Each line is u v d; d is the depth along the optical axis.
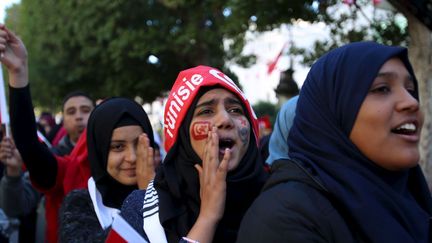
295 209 1.30
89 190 2.33
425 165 3.70
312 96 1.46
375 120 1.34
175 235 1.69
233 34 7.08
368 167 1.38
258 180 1.81
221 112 1.76
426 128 3.73
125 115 2.45
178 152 1.82
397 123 1.34
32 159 2.87
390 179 1.42
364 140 1.36
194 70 1.87
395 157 1.34
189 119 1.79
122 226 1.59
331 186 1.32
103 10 14.03
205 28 13.02
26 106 2.88
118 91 15.63
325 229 1.28
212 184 1.64
